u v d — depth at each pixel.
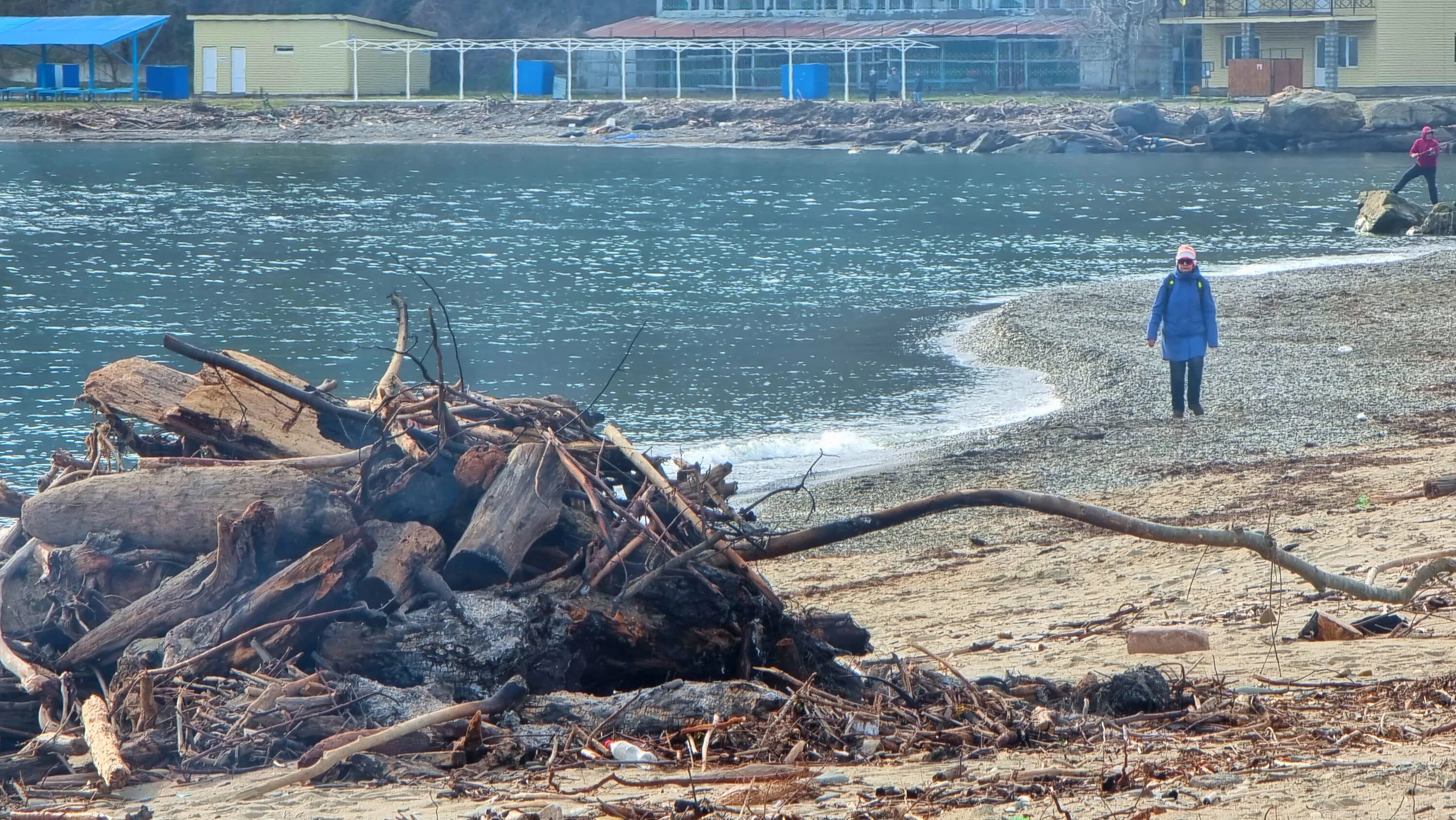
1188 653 23.02
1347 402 51.41
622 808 14.58
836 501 41.34
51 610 20.33
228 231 120.06
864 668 22.19
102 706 18.34
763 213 134.00
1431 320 69.06
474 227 123.62
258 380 23.00
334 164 185.75
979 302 84.06
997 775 15.62
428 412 23.09
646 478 22.44
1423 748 15.55
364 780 16.75
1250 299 76.69
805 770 16.34
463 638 19.33
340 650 19.38
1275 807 13.32
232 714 17.95
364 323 79.19
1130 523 21.12
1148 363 60.66
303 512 20.77
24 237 113.81
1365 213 114.81
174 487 21.09
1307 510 34.97
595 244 112.75
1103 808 13.84
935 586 31.53
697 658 20.61
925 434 51.16
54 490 21.31
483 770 17.00
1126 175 170.25
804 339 73.00
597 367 66.19
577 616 19.89
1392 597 22.33
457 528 21.69
